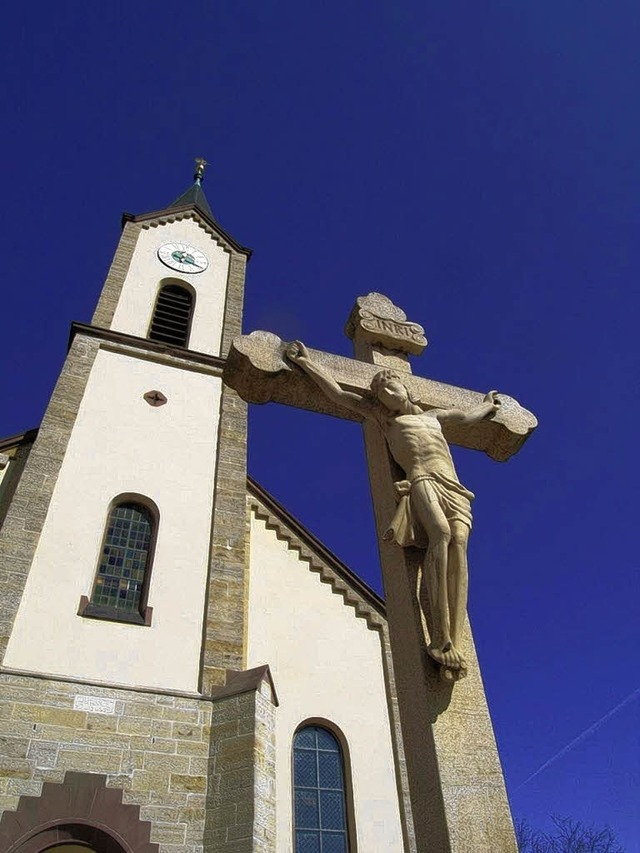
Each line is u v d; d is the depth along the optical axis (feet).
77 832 38.65
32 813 38.32
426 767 19.25
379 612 62.49
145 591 51.88
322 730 54.85
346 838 49.85
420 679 20.29
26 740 40.65
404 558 22.43
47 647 45.57
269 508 67.00
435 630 20.53
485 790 18.63
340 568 64.59
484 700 20.34
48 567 50.03
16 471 59.26
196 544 56.29
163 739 43.09
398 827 50.96
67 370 65.31
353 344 32.55
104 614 48.93
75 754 41.04
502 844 17.83
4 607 46.37
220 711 45.14
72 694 43.39
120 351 70.33
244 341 26.48
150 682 46.11
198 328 80.23
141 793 40.73
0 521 55.98
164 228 93.97
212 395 69.97
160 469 60.70
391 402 25.07
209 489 61.05
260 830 39.40
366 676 58.29
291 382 26.81
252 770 41.37
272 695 46.78
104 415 63.05
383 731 55.52
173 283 86.12
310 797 51.03
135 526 56.54
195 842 39.75
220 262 92.79
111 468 58.90
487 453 29.01
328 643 59.21
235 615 52.08
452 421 26.58
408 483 22.95
